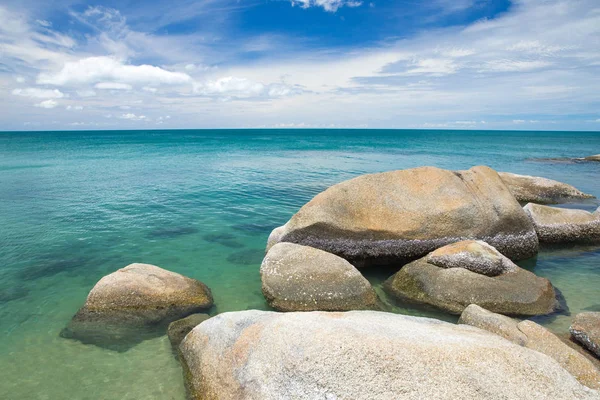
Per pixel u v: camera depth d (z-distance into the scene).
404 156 48.94
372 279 10.91
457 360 4.39
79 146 64.00
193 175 29.94
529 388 4.24
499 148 68.06
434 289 9.15
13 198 20.80
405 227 11.51
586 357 6.38
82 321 8.09
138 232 15.26
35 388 6.27
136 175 29.69
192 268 11.71
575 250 13.22
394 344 4.52
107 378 6.50
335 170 33.62
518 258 12.18
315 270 9.19
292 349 4.68
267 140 94.81
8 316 8.62
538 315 8.49
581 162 42.44
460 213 11.66
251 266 11.93
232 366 5.18
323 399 4.17
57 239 14.18
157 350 7.25
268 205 20.14
